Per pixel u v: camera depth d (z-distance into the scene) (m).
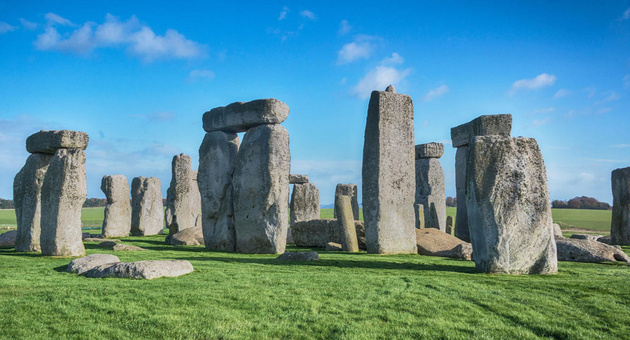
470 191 8.76
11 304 6.13
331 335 5.15
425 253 12.96
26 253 12.01
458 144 17.28
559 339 5.08
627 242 16.78
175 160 21.23
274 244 13.84
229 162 15.77
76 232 11.44
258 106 14.49
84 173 11.74
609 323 5.44
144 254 12.06
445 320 5.57
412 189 13.30
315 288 7.01
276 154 14.19
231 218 15.38
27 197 12.83
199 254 12.71
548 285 7.16
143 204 22.92
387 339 5.04
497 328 5.33
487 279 7.69
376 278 7.84
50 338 5.08
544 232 8.31
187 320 5.53
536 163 8.56
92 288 6.87
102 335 5.18
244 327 5.35
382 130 12.92
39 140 12.05
